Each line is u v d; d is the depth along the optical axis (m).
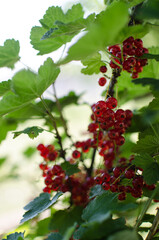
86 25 0.37
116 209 0.34
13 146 0.84
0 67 0.43
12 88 0.39
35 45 0.44
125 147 0.49
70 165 0.43
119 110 0.40
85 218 0.35
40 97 0.42
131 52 0.39
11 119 0.52
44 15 0.43
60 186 0.44
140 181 0.39
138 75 0.45
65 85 0.83
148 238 0.36
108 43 0.37
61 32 0.38
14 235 0.39
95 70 0.43
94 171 0.49
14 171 0.65
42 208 0.39
